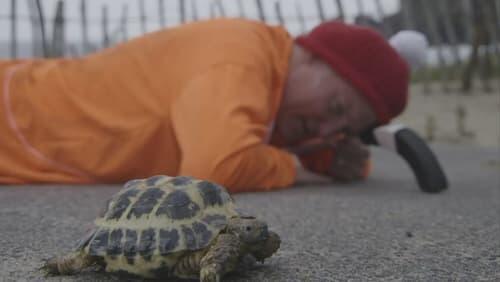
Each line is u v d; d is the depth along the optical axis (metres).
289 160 1.67
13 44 3.80
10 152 1.66
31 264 1.00
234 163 1.42
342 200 1.48
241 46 1.57
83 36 4.12
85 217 1.26
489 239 1.17
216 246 0.87
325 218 1.29
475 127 3.68
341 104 1.66
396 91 1.68
